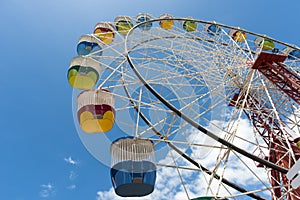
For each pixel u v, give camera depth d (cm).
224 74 1975
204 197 1186
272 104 1711
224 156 1312
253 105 2006
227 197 1209
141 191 1191
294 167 935
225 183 1744
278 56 1872
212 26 2278
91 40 1956
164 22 2350
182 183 1356
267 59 1872
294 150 1755
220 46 2128
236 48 2119
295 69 2091
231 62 2048
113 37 2138
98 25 2197
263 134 1978
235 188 1742
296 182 955
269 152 1861
